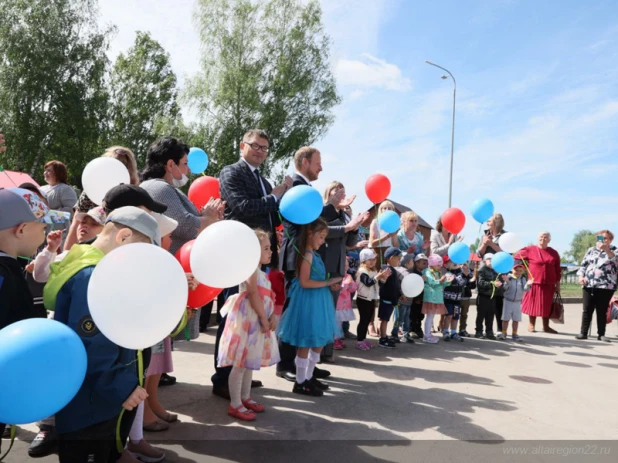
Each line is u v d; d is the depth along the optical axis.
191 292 2.72
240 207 3.56
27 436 2.79
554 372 4.83
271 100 25.89
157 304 1.60
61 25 23.28
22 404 1.35
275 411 3.36
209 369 4.30
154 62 31.94
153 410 3.01
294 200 3.50
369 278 5.45
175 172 3.29
